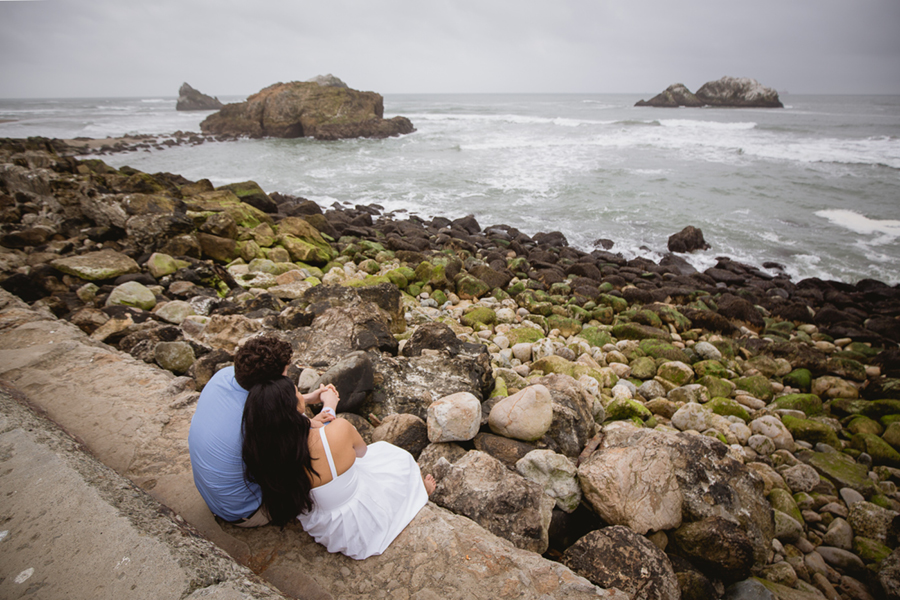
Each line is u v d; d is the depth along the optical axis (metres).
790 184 22.64
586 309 10.64
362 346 4.78
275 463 2.19
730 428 5.83
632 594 2.83
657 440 3.94
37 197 11.02
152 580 1.83
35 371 3.92
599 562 2.95
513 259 13.74
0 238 8.40
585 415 4.57
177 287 7.73
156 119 66.06
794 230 17.25
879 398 7.35
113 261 7.71
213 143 42.56
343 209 19.91
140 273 7.88
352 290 6.39
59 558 1.89
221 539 2.52
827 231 17.08
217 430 2.28
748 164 27.33
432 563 2.45
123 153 34.34
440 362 4.95
